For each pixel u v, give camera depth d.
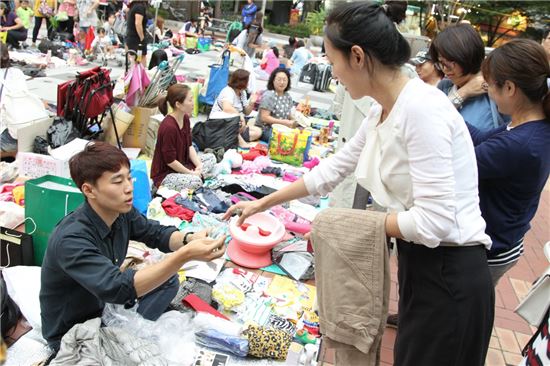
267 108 5.78
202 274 2.91
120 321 2.24
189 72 10.01
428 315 1.57
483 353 1.63
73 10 11.23
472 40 2.30
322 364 2.43
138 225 2.24
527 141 1.75
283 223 3.51
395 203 1.53
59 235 1.89
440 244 1.51
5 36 9.25
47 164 3.81
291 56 12.59
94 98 4.38
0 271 2.59
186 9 19.08
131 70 4.99
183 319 2.42
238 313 2.68
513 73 1.77
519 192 1.87
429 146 1.34
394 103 1.44
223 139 5.15
